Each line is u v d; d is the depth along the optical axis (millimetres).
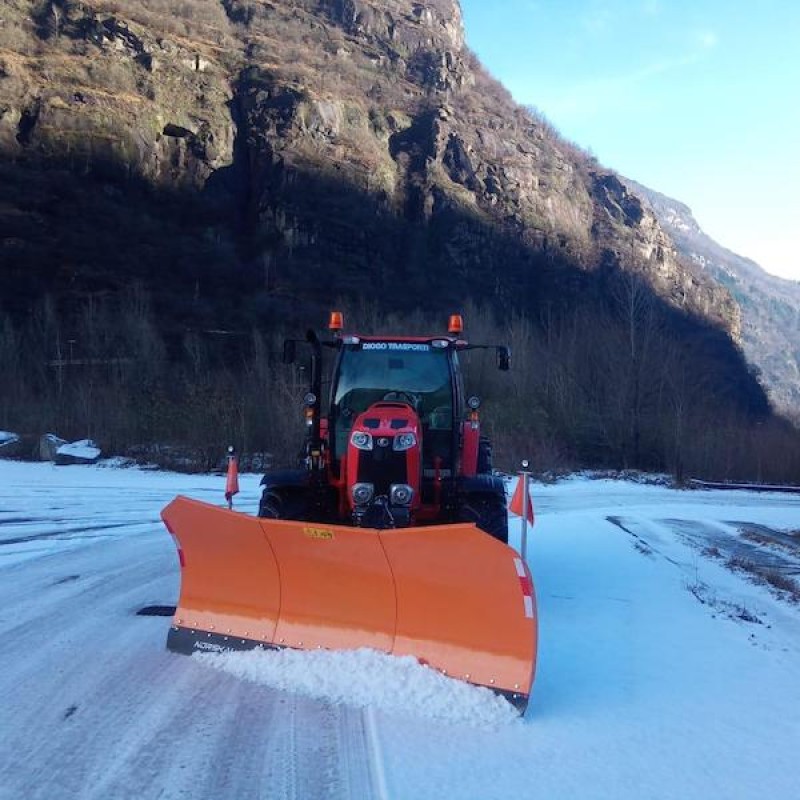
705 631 6719
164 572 8375
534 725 4547
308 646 5297
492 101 93875
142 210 60188
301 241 61406
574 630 6617
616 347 34688
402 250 64250
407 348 7797
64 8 68750
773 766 4141
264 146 66562
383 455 6348
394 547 4891
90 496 15047
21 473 18750
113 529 11320
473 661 4855
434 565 4863
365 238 62500
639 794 3766
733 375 59969
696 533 13492
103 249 54125
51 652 5543
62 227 54688
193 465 21453
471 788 3744
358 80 82062
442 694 4695
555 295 61938
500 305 59156
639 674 5543
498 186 71312
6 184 55312
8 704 4594
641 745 4332
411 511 6391
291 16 91312
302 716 4527
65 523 11766
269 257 58344
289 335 46000
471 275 63031
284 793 3650
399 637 5121
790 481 30906
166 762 3928
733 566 9961
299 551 5242
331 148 68188
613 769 4016
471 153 73750
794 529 14680
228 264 56562
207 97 68375
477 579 4773
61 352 35969
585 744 4309
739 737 4504
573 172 82875
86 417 24312
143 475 19578
